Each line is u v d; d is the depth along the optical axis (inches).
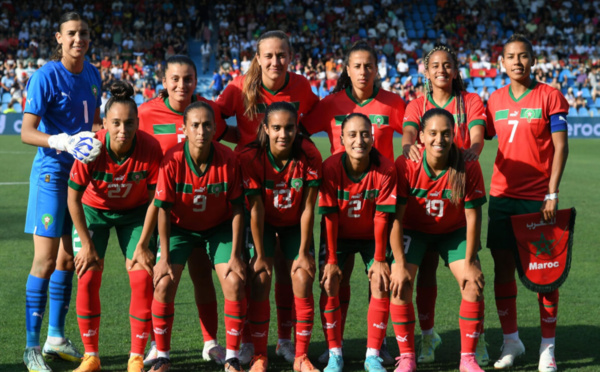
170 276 156.8
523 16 1248.2
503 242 176.6
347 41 1165.7
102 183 160.6
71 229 174.2
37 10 1155.9
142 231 162.2
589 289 237.3
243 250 169.9
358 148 154.9
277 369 166.2
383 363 171.0
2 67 1042.7
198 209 160.1
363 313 212.4
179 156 157.8
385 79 1072.8
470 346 159.5
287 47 177.9
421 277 175.0
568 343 182.2
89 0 1175.0
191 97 180.2
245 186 161.3
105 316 205.5
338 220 165.6
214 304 174.6
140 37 1111.6
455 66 178.2
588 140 912.3
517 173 176.9
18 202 410.9
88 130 179.0
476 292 157.5
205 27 1109.1
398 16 1241.4
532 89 177.5
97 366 162.1
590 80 1088.2
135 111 156.4
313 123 190.7
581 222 363.9
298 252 165.8
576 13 1256.8
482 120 178.1
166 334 158.9
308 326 162.1
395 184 159.9
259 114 184.5
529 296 231.9
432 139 154.9
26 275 252.5
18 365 165.3
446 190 159.0
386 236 161.5
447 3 1243.2
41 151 169.9
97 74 185.3
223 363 169.3
